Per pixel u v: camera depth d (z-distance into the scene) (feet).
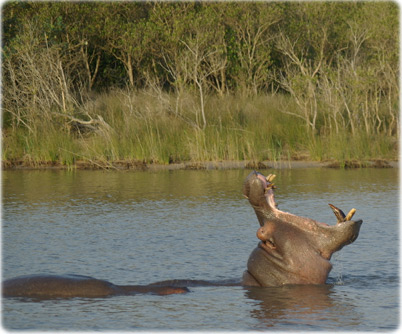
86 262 109.60
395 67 345.92
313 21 374.22
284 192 188.14
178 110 310.04
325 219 146.61
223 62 350.02
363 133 279.49
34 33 317.42
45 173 245.86
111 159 269.85
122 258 112.16
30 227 140.26
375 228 135.95
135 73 381.40
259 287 90.84
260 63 360.48
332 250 89.10
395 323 77.71
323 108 305.32
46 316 79.87
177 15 357.00
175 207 164.76
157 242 124.57
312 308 82.74
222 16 370.32
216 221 145.38
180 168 256.52
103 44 368.68
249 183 88.94
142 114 302.04
